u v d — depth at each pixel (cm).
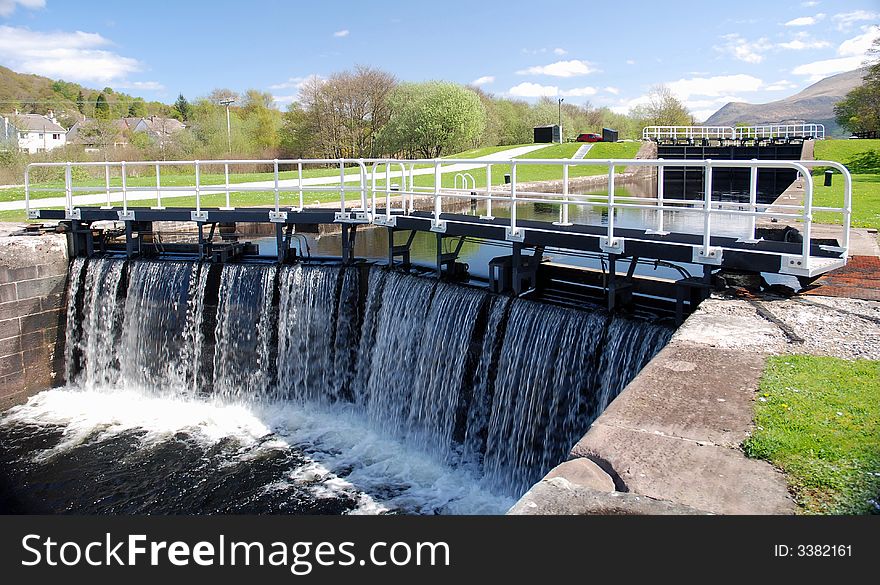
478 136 6812
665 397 550
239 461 1220
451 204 2769
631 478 433
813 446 462
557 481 431
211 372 1532
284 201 2353
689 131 5722
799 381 573
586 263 1631
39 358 1606
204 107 9306
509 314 1117
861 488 414
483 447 1142
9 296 1536
